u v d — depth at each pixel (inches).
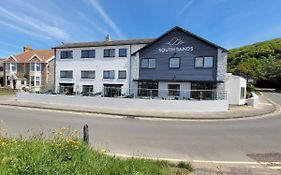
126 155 295.6
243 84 1055.6
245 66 2417.6
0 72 2250.2
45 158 179.0
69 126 472.1
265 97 1542.8
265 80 2571.4
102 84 1326.3
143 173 192.2
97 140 379.6
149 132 457.1
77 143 227.3
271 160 289.6
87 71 1374.3
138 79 1206.9
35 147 199.8
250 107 927.7
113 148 331.6
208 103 797.9
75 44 1482.5
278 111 870.4
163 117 679.7
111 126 516.4
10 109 812.6
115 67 1293.1
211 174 231.0
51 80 1891.0
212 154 314.8
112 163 203.2
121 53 1284.4
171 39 1132.5
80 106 893.8
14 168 161.5
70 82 1416.1
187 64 1095.6
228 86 1008.9
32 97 1042.7
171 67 1130.0
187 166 244.2
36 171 162.2
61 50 1453.0
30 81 1878.7
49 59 1887.3
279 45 3641.7
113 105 861.8
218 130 491.2
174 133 452.4
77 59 1403.8
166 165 241.6
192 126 541.0
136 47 1250.0
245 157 302.2
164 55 1147.9
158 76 1161.4
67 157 194.2
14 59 1975.9
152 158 281.6
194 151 328.5
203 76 1059.3
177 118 674.2
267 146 360.8
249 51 3503.9
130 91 1225.4
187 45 1096.2
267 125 560.7
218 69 1027.3
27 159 173.6
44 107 854.5
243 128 517.7
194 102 792.9
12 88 1781.5
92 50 1366.9
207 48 1053.8
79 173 169.8
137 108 831.1
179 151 327.3
